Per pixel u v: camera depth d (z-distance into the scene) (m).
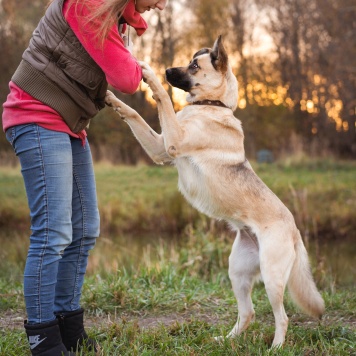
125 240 10.16
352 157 20.05
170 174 15.06
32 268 2.77
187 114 4.05
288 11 22.06
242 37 22.34
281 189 12.38
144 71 3.58
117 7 2.71
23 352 3.14
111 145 19.47
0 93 19.23
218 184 3.83
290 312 4.41
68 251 3.13
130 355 3.12
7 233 10.78
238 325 3.76
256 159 19.67
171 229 11.09
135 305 4.40
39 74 2.74
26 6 19.89
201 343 3.46
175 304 4.50
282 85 22.33
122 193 12.84
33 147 2.76
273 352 3.21
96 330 3.57
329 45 19.91
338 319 4.19
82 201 3.14
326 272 6.59
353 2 18.44
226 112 4.05
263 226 3.76
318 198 11.71
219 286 5.34
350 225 10.41
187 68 4.12
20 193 13.32
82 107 2.87
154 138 3.86
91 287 4.75
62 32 2.74
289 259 3.68
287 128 21.88
